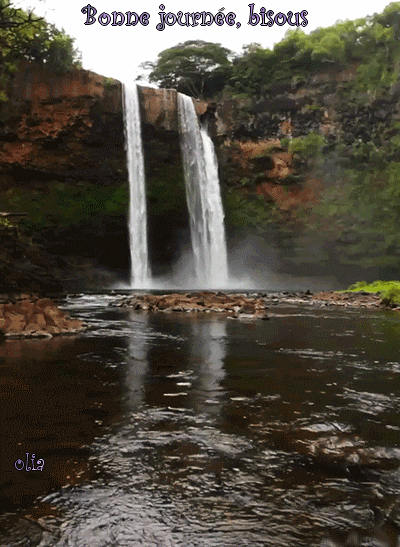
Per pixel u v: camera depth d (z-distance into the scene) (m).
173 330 8.45
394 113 45.44
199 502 1.93
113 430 2.83
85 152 39.31
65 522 1.75
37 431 2.80
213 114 45.94
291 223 45.34
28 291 14.41
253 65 49.56
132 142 40.53
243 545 1.62
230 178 46.31
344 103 46.97
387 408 3.40
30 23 18.03
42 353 5.72
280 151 46.06
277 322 10.29
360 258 43.78
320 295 20.72
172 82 57.84
